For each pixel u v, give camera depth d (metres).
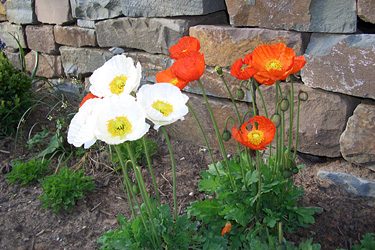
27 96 1.22
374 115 0.79
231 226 0.75
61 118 1.20
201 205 0.75
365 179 0.84
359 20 0.85
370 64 0.75
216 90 1.01
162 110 0.54
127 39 1.14
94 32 1.23
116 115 0.50
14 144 1.16
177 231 0.69
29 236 0.84
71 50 1.31
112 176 1.01
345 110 0.83
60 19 1.30
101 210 0.90
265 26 0.87
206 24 1.04
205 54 0.98
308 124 0.89
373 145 0.81
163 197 0.93
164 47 1.06
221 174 0.80
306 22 0.81
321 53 0.81
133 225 0.65
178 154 1.09
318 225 0.79
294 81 0.90
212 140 1.08
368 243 0.68
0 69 1.18
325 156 0.94
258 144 0.62
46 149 1.10
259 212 0.76
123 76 0.56
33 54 1.46
